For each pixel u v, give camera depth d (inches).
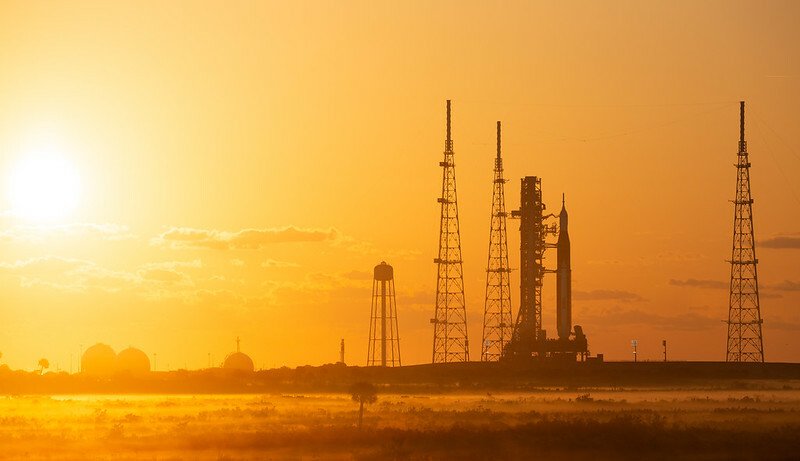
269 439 7416.3
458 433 7480.3
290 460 6624.0
